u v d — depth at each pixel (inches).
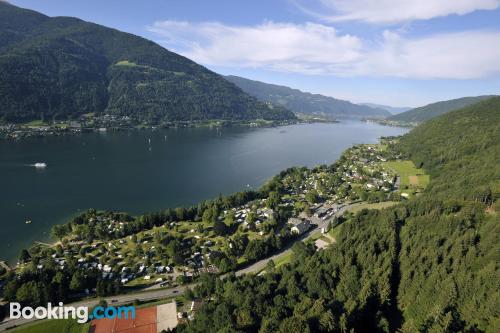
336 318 4065.0
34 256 7140.8
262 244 7298.2
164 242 7623.0
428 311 4347.9
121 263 6968.5
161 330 4933.6
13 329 4980.3
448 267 4980.3
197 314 4943.4
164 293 6013.8
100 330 4940.9
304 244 6963.6
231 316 4436.5
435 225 6338.6
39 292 5516.7
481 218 6353.3
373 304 4658.0
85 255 7229.3
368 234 6461.6
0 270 6525.6
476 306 4163.4
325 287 5000.0
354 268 5246.1
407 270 5113.2
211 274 6107.3
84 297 5876.0
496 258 4798.2
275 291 5098.4
